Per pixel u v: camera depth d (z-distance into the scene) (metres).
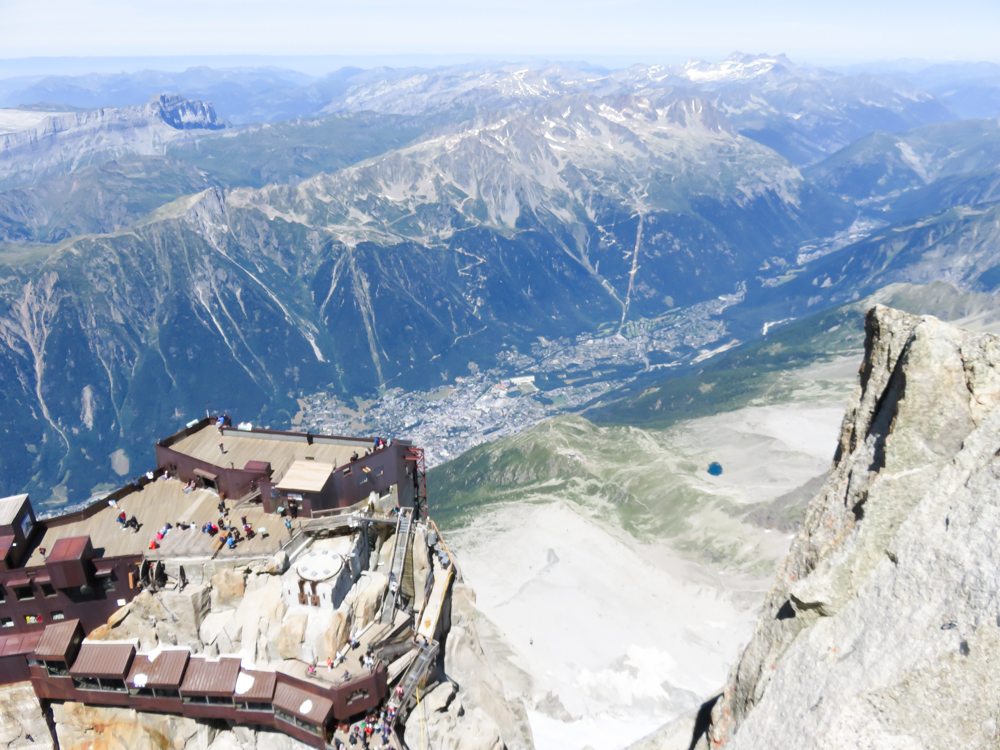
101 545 74.56
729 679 35.56
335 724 64.31
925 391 30.78
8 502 73.75
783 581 35.53
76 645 68.56
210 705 66.56
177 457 87.69
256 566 71.88
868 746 22.02
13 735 69.19
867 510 29.97
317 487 78.19
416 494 96.25
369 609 70.44
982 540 24.05
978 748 20.44
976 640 21.94
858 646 26.19
